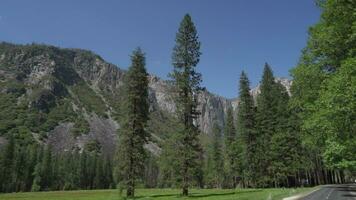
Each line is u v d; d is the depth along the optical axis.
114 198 50.66
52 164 159.12
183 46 51.75
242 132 75.06
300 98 30.66
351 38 18.44
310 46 23.91
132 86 51.88
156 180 172.62
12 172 137.12
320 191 49.12
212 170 119.69
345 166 26.91
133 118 50.66
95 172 167.75
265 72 81.25
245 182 92.50
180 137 48.09
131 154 50.00
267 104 77.69
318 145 30.81
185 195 47.06
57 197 76.38
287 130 73.44
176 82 50.53
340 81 17.61
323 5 20.53
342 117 18.20
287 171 72.44
